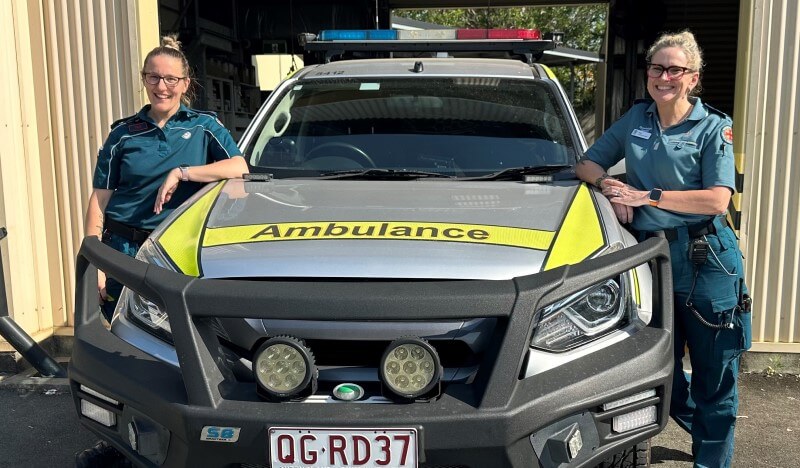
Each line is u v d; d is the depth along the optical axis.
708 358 3.27
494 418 2.15
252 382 2.35
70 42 5.07
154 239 2.70
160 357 2.44
